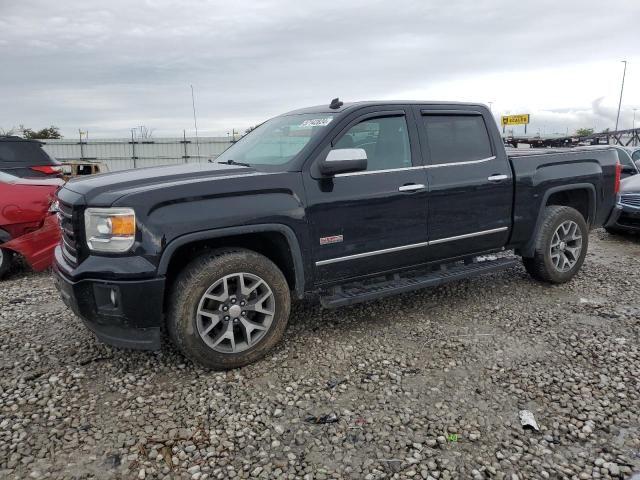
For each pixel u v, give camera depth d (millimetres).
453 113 4668
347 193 3934
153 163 32281
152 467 2598
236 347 3605
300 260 3762
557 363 3689
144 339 3363
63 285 3461
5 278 6223
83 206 3297
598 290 5375
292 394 3301
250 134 4988
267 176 3639
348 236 3977
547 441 2797
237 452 2721
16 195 5883
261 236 3756
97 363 3748
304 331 4320
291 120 4547
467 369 3625
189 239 3307
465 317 4621
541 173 5145
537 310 4781
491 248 4969
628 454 2680
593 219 5781
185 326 3398
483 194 4715
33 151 8273
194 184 3391
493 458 2656
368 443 2789
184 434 2875
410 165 4340
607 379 3443
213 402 3199
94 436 2855
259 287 3686
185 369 3643
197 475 2537
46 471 2561
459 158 4641
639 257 6977
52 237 6000
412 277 4586
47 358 3830
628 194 7836
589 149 5762
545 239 5215
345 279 4094
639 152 10383
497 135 4945
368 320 4570
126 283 3197
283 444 2785
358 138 4105
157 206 3246
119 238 3188
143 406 3166
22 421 2990
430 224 4410
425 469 2566
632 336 4152
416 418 3021
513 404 3164
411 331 4312
